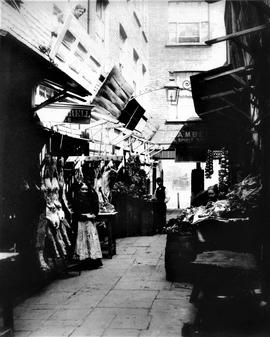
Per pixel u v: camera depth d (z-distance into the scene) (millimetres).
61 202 7734
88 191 8484
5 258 4199
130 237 13406
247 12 6355
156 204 14500
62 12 8742
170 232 7348
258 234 6172
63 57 8984
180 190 25047
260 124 6066
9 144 6266
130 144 14648
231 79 7215
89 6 11977
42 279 6793
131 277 7625
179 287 6855
